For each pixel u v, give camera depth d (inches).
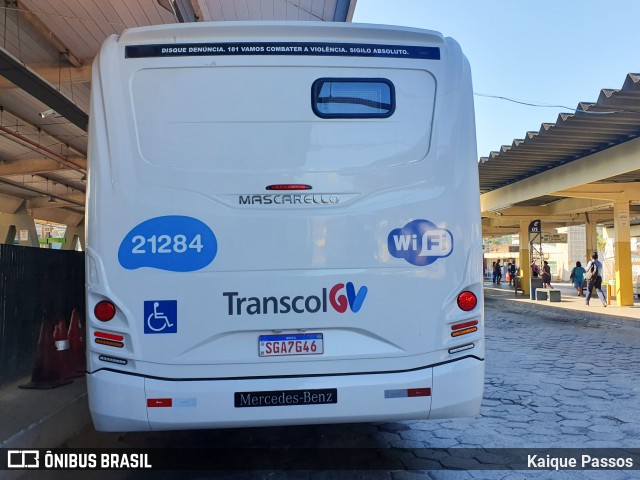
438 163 151.8
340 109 149.3
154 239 142.1
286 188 145.6
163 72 146.3
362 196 147.7
